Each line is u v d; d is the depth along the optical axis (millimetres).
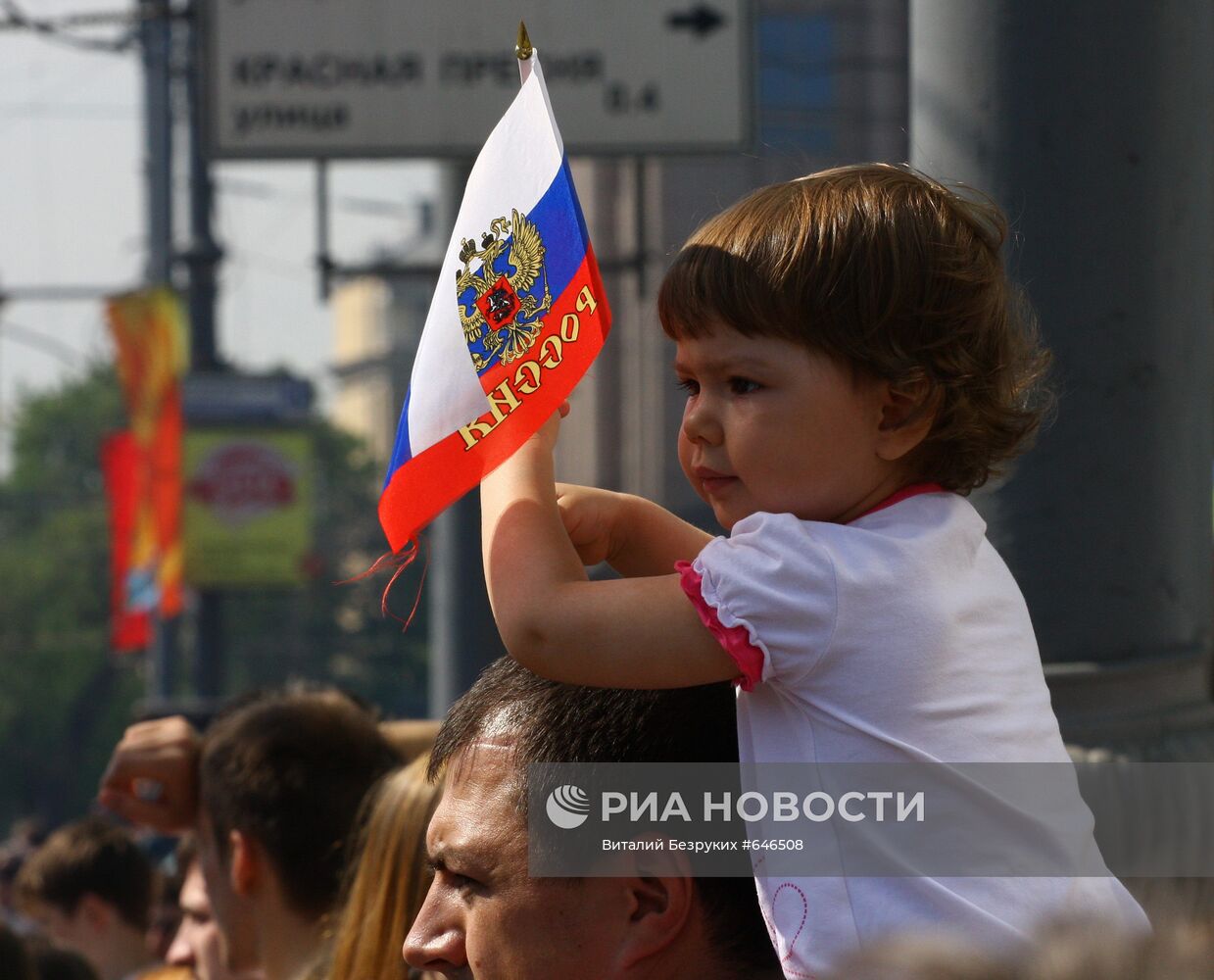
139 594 38719
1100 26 5898
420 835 4594
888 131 31062
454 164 14406
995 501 5898
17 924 11594
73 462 116562
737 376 3152
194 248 39062
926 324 3088
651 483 30844
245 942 5855
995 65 5926
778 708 3113
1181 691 5973
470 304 3439
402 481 3436
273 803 5688
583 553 3723
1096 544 5867
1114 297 5898
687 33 13336
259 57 13289
